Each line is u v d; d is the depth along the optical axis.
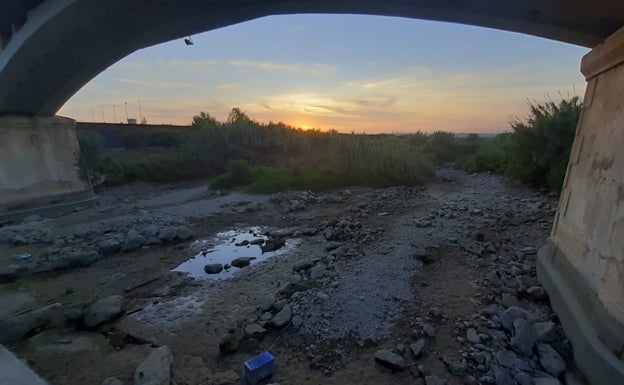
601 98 4.16
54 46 10.03
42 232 9.29
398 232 7.89
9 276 6.39
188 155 21.31
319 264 6.16
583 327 3.25
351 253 6.70
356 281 5.27
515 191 11.59
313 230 8.89
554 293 4.17
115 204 14.33
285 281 5.88
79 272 6.74
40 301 5.50
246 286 5.83
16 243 8.53
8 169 11.89
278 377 3.45
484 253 6.29
